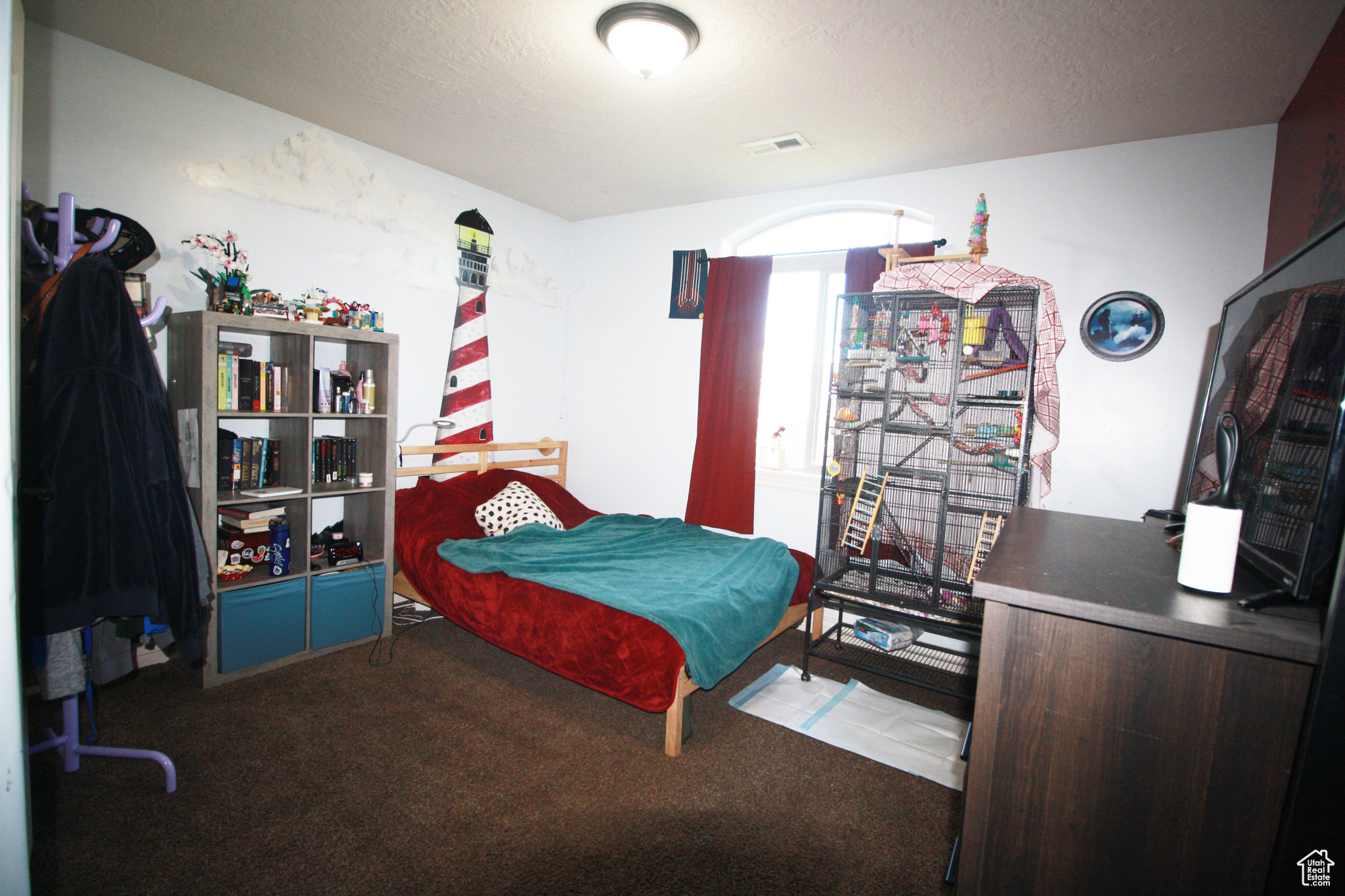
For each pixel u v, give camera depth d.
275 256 2.86
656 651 2.03
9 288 1.08
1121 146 2.66
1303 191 2.07
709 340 3.68
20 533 1.48
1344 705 0.67
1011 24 1.85
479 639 3.04
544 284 4.23
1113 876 0.83
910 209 3.14
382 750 2.04
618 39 1.96
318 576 2.71
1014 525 1.50
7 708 1.08
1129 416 2.65
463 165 3.39
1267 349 1.14
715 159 3.07
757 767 2.08
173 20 2.11
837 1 1.80
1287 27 1.78
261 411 2.52
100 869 1.49
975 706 0.90
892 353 2.59
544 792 1.88
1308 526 0.79
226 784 1.83
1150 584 0.93
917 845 1.73
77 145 2.29
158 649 2.55
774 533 3.56
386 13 1.99
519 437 4.14
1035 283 2.35
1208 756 0.77
